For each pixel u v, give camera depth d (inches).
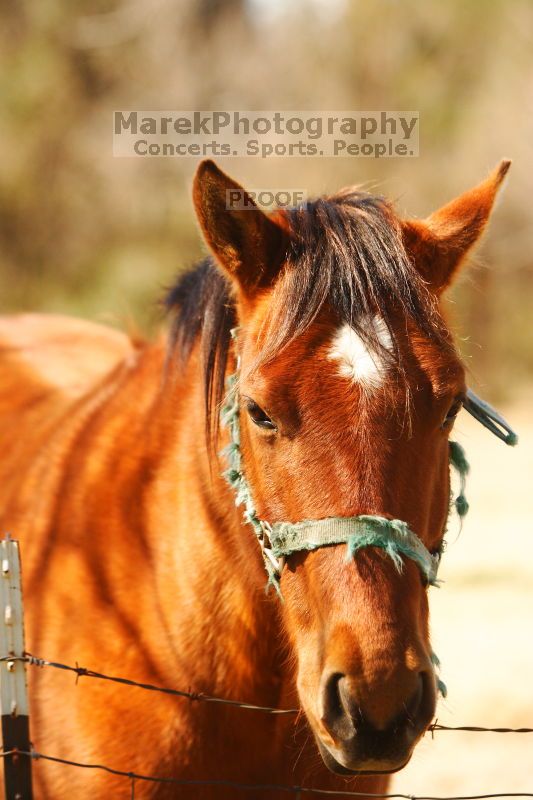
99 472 228.8
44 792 206.5
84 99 1545.3
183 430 216.7
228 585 199.5
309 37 1736.0
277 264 183.6
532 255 1574.8
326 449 162.2
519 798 355.6
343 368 163.9
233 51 1592.0
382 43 1732.3
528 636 517.0
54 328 337.4
